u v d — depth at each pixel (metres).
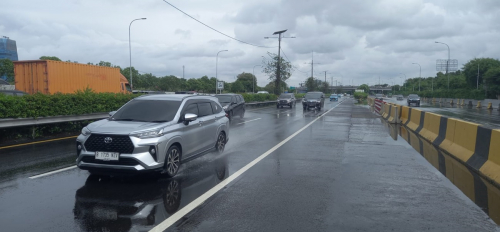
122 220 4.79
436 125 12.05
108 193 6.02
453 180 7.00
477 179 7.12
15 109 11.61
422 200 5.73
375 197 5.86
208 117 8.95
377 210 5.24
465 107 47.69
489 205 5.50
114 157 6.37
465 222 4.80
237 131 15.11
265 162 8.55
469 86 65.19
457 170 7.89
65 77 18.45
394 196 5.93
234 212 5.11
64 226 4.57
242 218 4.87
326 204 5.48
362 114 27.14
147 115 7.55
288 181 6.80
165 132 6.87
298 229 4.50
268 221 4.77
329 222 4.75
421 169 7.95
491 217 4.99
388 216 5.00
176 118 7.48
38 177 7.07
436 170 7.86
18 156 9.34
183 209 5.23
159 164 6.62
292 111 31.20
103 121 7.34
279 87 51.12
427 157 9.40
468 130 8.95
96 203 5.49
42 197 5.78
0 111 11.23
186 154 7.66
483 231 4.51
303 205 5.43
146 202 5.55
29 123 12.14
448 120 10.70
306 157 9.21
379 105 27.84
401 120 19.20
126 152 6.38
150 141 6.51
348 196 5.90
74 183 6.63
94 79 20.31
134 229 4.48
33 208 5.25
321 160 8.84
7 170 7.68
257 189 6.26
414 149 10.68
